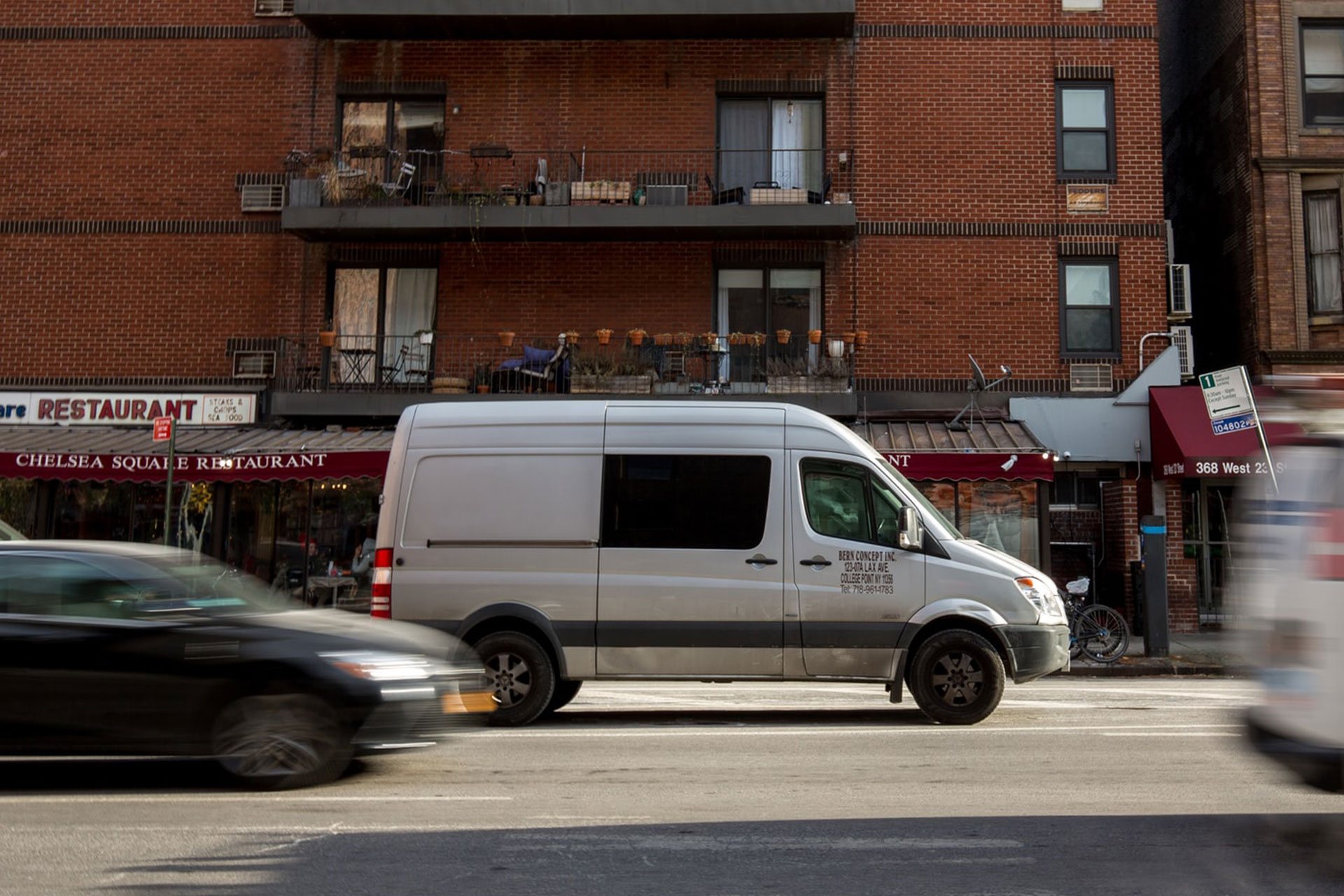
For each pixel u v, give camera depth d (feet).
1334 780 16.85
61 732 22.34
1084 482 63.62
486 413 32.68
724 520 31.68
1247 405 44.78
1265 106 63.36
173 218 64.03
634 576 31.45
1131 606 59.88
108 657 22.52
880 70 63.41
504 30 63.26
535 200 61.26
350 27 63.10
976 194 62.54
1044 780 23.56
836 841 18.52
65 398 62.54
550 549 31.68
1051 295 61.93
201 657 22.57
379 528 32.35
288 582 59.67
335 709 22.58
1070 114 63.31
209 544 60.34
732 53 63.82
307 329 63.16
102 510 60.85
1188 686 43.78
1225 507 63.93
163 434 45.32
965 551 31.55
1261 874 16.61
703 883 16.21
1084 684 44.78
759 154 63.67
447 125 64.08
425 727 23.18
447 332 63.05
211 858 17.46
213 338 63.31
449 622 31.50
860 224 62.39
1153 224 62.28
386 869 16.89
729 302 63.41
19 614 22.88
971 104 63.10
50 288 63.87
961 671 31.27
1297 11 63.87
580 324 62.75
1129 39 63.26
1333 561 17.08
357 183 61.67
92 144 64.59
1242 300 64.49
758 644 31.17
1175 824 19.61
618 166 63.52
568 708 36.65
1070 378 61.31
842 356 60.03
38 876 16.47
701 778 23.84
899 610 31.17
